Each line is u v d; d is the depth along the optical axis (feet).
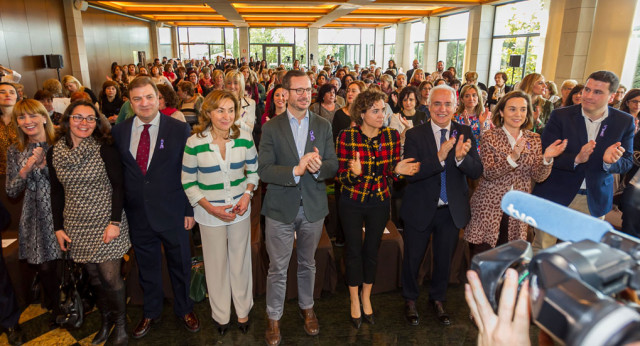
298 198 6.67
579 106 7.46
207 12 50.24
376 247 7.24
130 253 8.15
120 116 11.67
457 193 6.97
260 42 72.84
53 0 33.22
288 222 6.63
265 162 6.52
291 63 73.82
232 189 6.68
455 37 45.80
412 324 7.61
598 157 7.16
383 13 49.26
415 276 7.60
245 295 7.34
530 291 1.36
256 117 14.52
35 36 30.32
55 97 14.16
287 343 7.14
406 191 7.41
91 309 7.53
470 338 7.30
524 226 7.04
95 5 41.39
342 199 7.08
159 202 6.58
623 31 20.75
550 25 26.63
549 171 6.71
